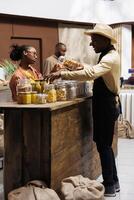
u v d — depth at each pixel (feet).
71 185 10.73
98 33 12.07
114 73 12.10
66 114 11.37
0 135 14.52
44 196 9.78
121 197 12.41
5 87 16.29
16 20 21.48
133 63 27.09
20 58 13.47
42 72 22.70
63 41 24.07
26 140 10.75
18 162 10.91
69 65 12.05
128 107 23.94
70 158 11.78
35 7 22.12
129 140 22.13
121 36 26.03
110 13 25.80
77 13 24.25
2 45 20.85
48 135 10.44
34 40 22.72
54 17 23.15
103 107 12.29
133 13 25.85
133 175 14.88
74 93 12.28
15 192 10.05
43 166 10.59
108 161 12.38
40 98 10.66
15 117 10.84
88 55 24.95
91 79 11.60
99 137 12.45
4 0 20.56
